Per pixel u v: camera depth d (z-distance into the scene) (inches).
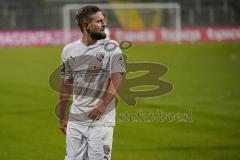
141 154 1408.7
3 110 2004.2
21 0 5940.0
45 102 2151.8
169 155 1397.6
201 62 3585.1
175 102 2060.8
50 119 1847.9
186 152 1423.5
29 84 2625.5
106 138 860.0
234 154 1396.4
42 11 5649.6
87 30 850.8
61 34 4980.3
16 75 2957.7
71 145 874.8
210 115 1862.7
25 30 5162.4
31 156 1390.3
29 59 3757.4
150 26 5433.1
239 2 5821.9
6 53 4220.0
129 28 5260.8
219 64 3479.3
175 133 1616.6
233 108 1999.3
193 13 5797.2
